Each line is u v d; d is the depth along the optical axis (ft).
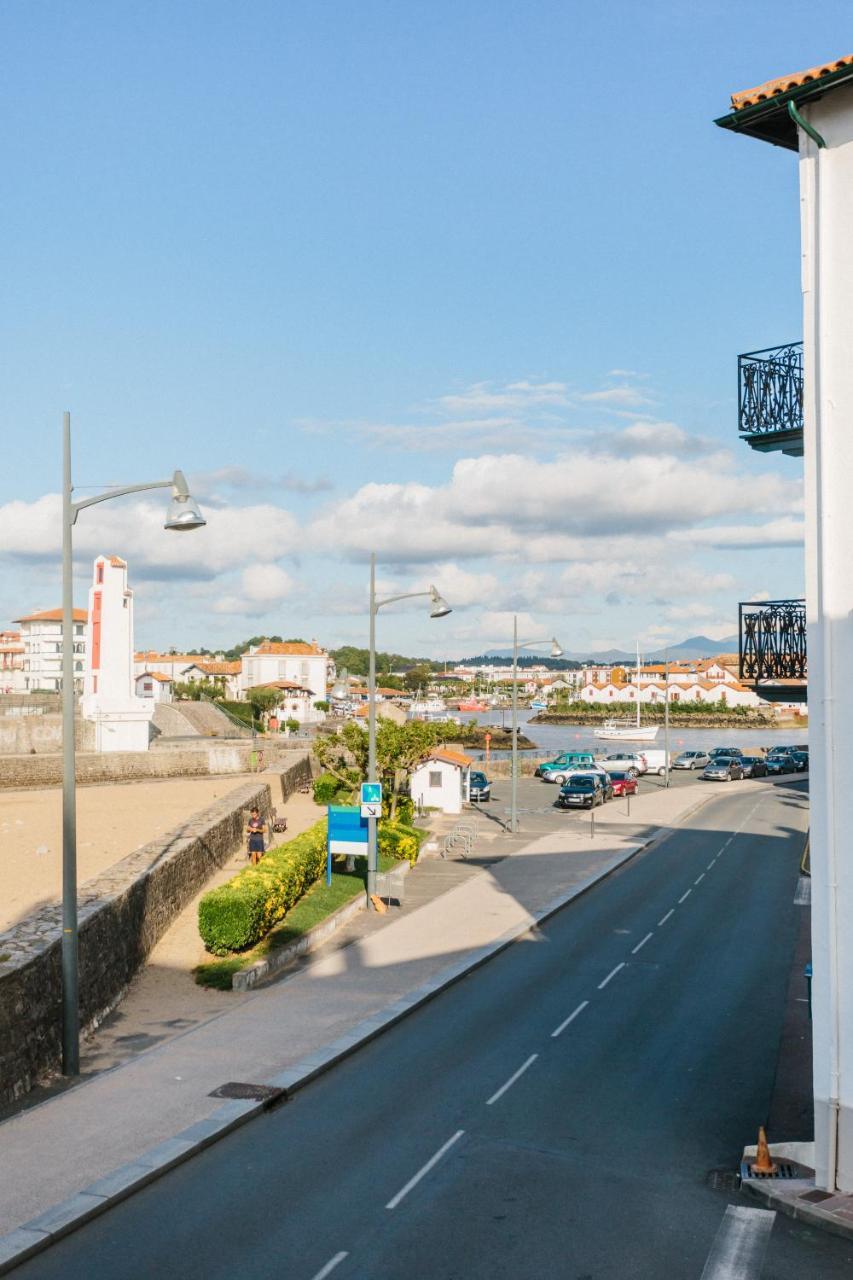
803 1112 52.85
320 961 82.48
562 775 240.53
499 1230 40.40
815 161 47.19
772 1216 42.01
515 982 78.28
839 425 46.26
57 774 190.70
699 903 109.19
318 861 105.19
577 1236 40.04
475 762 252.21
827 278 46.78
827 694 45.78
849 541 45.70
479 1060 60.59
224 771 215.31
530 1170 45.91
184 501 60.23
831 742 45.62
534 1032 66.03
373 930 93.71
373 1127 50.62
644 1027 67.05
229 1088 54.39
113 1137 48.06
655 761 274.57
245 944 80.02
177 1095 53.42
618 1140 49.32
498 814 182.60
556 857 136.46
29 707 275.80
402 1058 61.00
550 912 102.12
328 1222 40.88
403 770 148.15
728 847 148.77
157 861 89.97
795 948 89.20
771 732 606.14
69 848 57.16
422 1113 52.42
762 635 70.64
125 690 212.84
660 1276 37.11
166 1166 45.34
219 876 111.45
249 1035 63.67
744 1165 45.91
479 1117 51.90
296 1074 56.59
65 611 58.23
